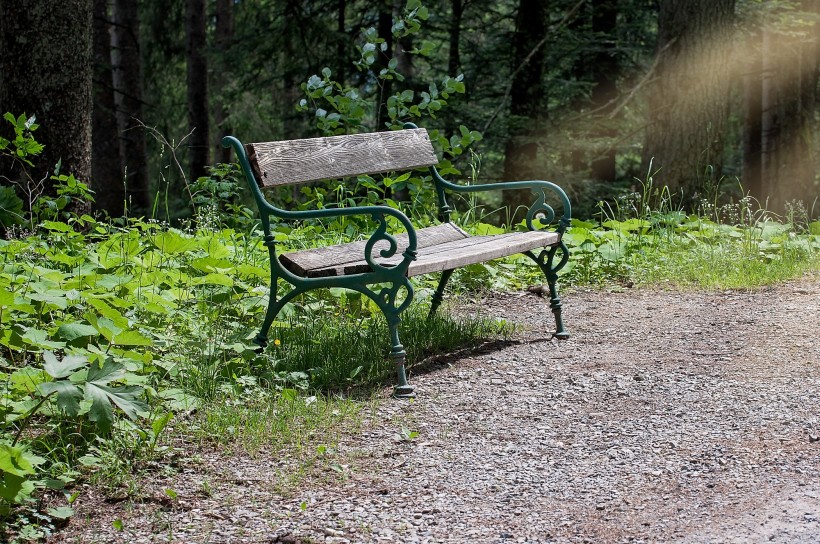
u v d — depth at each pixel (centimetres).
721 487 303
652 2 1481
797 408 377
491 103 1416
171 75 2050
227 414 357
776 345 472
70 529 277
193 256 541
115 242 525
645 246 723
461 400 396
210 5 2228
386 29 1395
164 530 278
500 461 332
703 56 891
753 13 1145
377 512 291
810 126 1500
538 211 508
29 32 649
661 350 473
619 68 1598
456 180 1307
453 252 447
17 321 387
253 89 1468
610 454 337
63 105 660
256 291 473
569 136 1252
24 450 283
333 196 812
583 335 506
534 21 1389
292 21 1354
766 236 728
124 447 324
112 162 1450
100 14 1445
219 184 673
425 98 680
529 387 413
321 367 419
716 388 407
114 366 296
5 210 586
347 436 353
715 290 618
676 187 905
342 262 428
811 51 1528
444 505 296
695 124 900
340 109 686
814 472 310
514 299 606
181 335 425
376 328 473
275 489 306
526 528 279
